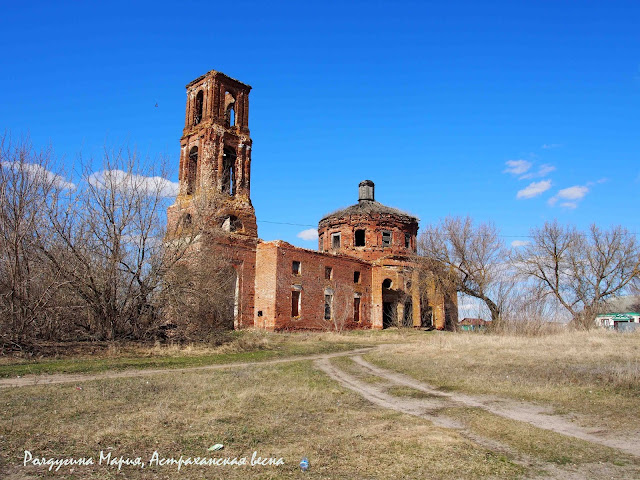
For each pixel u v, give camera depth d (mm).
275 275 35969
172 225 26328
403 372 15984
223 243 35000
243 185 39188
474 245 39094
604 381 12898
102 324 21312
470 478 6223
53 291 19406
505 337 27953
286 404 10500
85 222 21141
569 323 36125
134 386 12141
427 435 8086
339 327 41281
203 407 9859
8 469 6191
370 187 54688
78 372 14531
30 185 19219
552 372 14500
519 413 10000
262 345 24234
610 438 8172
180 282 23219
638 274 37500
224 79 39906
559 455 7207
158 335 22797
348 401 11086
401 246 50188
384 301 47625
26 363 15648
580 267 38875
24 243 19031
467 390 12477
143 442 7445
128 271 21812
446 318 48781
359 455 7055
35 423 8312
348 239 49812
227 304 29000
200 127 38688
